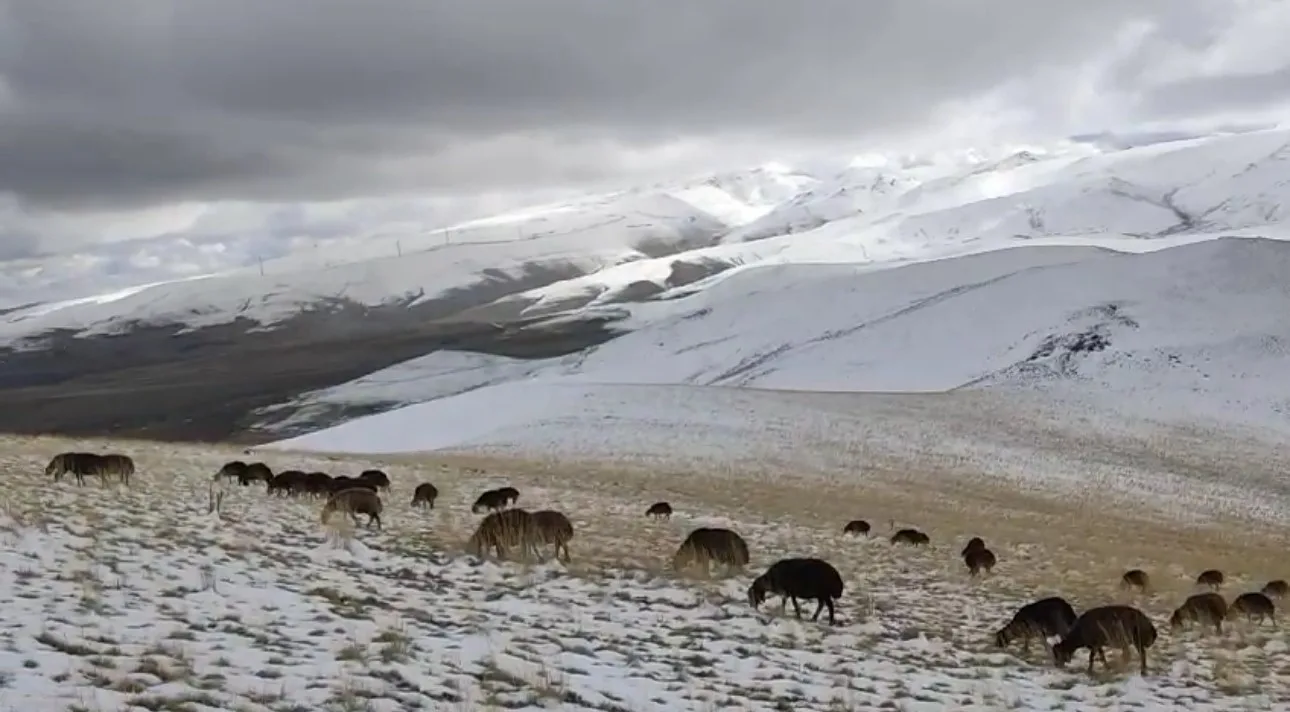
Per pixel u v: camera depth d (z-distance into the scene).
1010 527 38.28
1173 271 91.75
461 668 10.70
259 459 38.12
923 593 21.47
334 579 14.84
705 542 19.48
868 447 55.19
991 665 15.30
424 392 147.38
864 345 95.12
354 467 38.59
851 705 11.49
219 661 9.56
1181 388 69.75
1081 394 69.06
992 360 82.50
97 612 10.73
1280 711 13.98
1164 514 45.78
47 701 7.60
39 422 151.25
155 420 148.00
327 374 182.38
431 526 22.58
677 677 11.77
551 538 19.00
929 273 128.12
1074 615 16.75
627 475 44.38
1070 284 93.25
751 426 58.66
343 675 9.62
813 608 17.73
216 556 14.95
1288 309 82.25
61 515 16.55
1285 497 50.94
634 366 119.81
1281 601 26.33
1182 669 16.16
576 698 10.07
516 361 163.00
